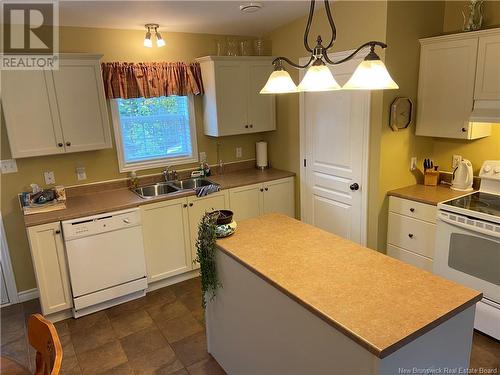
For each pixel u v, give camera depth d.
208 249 2.23
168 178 3.90
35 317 1.53
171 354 2.61
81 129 3.14
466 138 2.91
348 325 1.38
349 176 3.46
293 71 3.85
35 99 2.92
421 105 3.17
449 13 3.18
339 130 3.48
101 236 3.02
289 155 4.18
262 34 4.13
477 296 1.56
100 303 3.16
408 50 3.04
